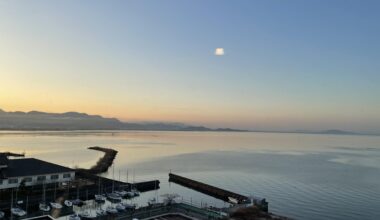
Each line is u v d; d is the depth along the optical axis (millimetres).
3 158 96625
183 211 77688
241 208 85312
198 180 142125
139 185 119625
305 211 94938
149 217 73125
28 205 83062
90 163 183875
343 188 125375
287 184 133625
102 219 72562
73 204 86062
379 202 104938
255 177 149875
